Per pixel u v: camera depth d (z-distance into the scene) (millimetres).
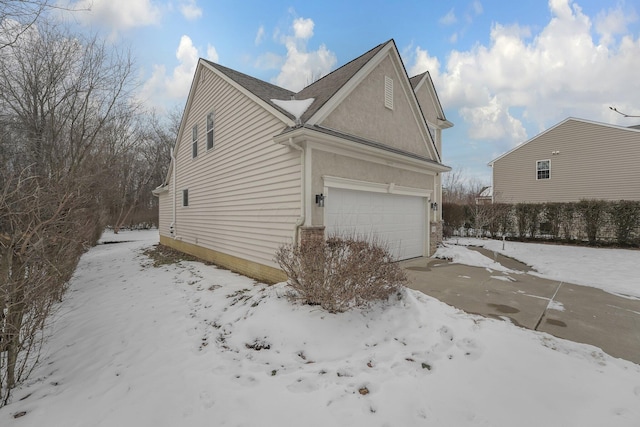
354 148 6793
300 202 6074
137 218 28891
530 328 4027
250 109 7875
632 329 4020
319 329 3791
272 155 6957
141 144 25969
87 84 11867
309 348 3510
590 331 3949
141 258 11859
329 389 2686
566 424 2203
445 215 16797
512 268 8242
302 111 6641
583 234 13438
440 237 11781
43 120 10781
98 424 2449
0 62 10188
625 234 12422
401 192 8547
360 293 3941
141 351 3826
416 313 4113
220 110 9680
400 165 8562
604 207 12891
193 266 9539
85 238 6871
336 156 6609
